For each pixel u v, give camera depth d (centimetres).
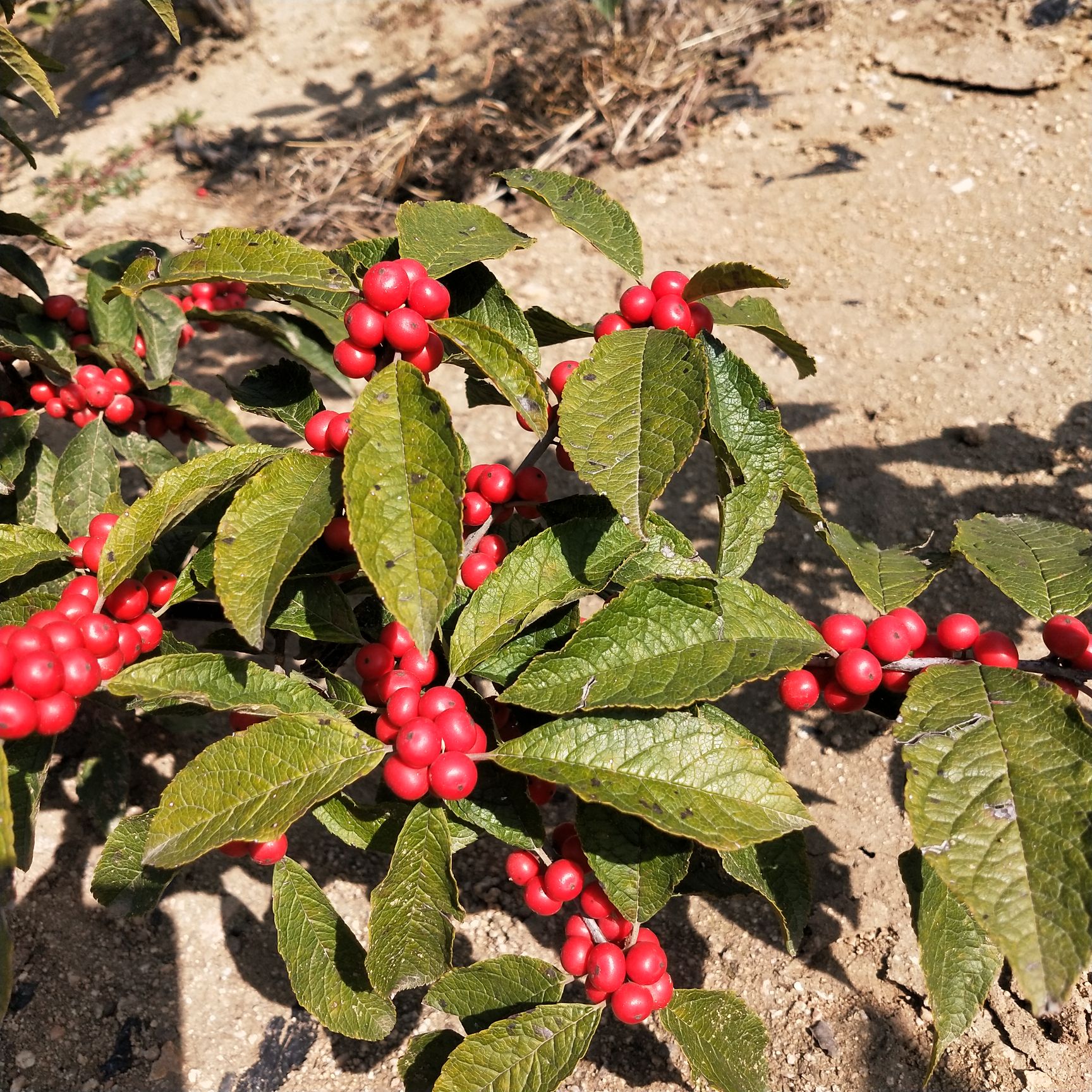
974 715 29
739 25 96
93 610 31
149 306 47
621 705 30
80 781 42
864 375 65
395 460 29
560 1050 32
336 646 38
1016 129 81
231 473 32
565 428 29
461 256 32
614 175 85
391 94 103
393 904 31
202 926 43
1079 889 27
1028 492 56
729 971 42
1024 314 66
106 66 116
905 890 44
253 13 119
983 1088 39
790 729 49
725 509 34
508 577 33
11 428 42
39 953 41
